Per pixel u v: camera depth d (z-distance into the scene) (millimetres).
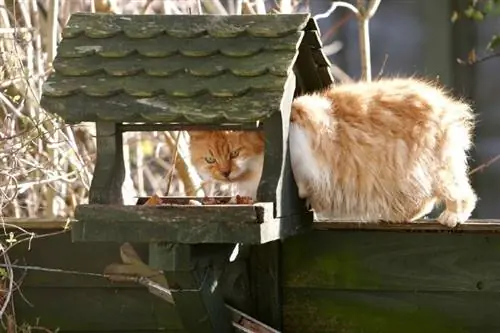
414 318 7066
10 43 9508
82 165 8820
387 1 14516
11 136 8078
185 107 6195
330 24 14633
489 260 6953
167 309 7391
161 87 6332
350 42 14789
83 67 6527
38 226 7402
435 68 14219
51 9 9375
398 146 7031
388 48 14547
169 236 6031
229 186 7293
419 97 7191
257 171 7121
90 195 6285
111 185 6328
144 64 6484
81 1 10602
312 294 7211
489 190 13891
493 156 13797
